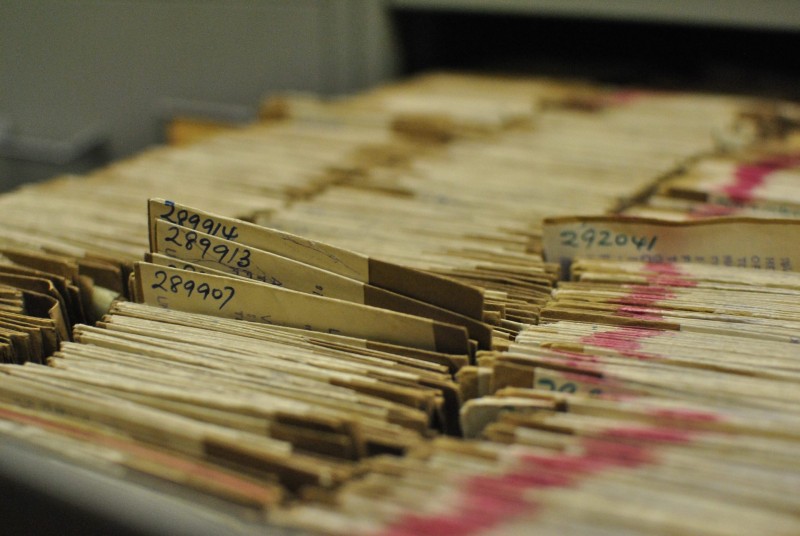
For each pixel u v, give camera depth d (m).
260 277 0.62
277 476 0.54
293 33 1.14
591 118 0.96
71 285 0.64
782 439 0.54
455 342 0.60
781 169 0.78
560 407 0.56
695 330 0.61
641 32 1.39
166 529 0.53
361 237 0.70
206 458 0.55
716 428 0.55
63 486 0.54
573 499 0.52
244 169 0.81
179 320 0.62
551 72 1.27
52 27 1.24
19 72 1.29
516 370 0.58
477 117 0.94
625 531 0.51
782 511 0.52
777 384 0.57
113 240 0.69
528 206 0.75
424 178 0.79
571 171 0.81
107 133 1.28
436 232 0.71
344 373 0.58
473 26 1.37
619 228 0.67
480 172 0.81
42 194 0.76
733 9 0.96
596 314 0.62
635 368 0.58
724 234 0.66
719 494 0.52
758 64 1.35
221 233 0.62
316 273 0.62
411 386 0.58
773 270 0.66
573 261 0.68
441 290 0.61
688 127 0.91
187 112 1.23
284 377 0.58
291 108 0.97
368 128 0.93
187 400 0.57
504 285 0.65
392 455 0.56
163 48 1.20
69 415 0.56
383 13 1.15
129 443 0.55
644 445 0.54
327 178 0.80
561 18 1.40
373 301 0.61
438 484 0.53
